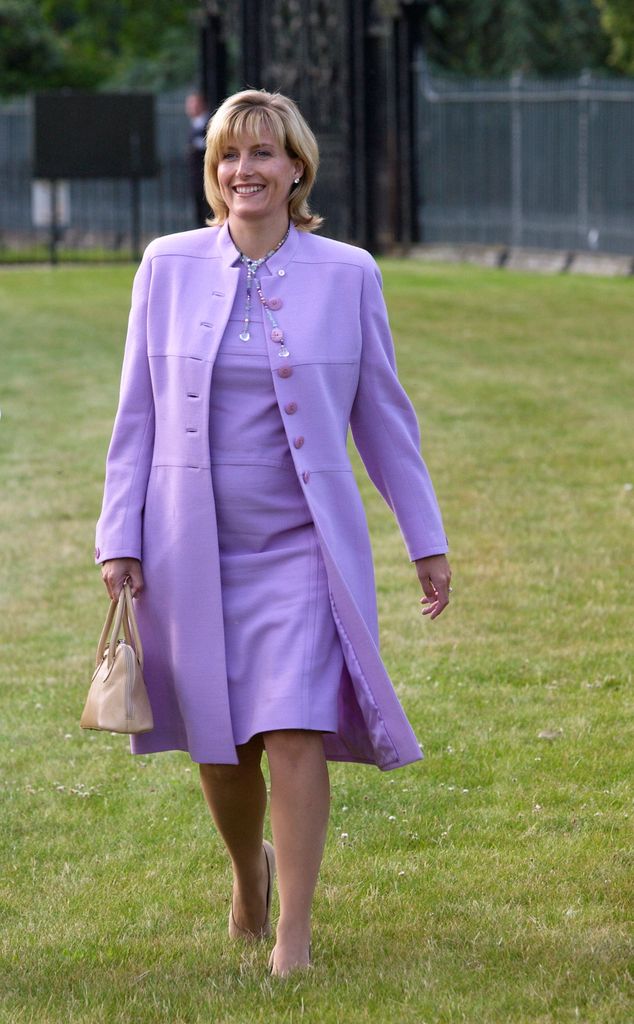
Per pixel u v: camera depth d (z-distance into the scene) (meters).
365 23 69.19
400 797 13.64
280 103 10.30
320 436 10.04
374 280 10.45
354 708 10.26
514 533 22.77
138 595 10.23
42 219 80.69
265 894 10.88
